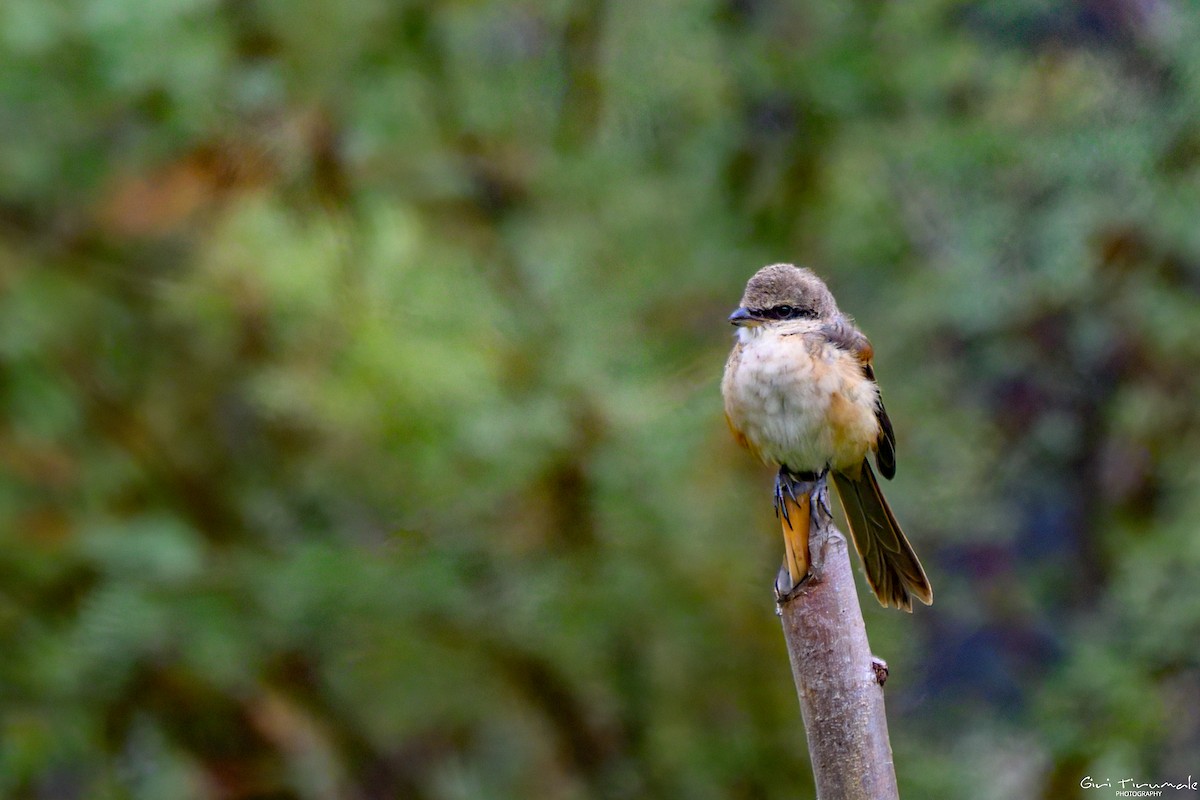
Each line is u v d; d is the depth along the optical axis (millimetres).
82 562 12297
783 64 13938
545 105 13547
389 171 12695
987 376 15867
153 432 12719
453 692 12180
